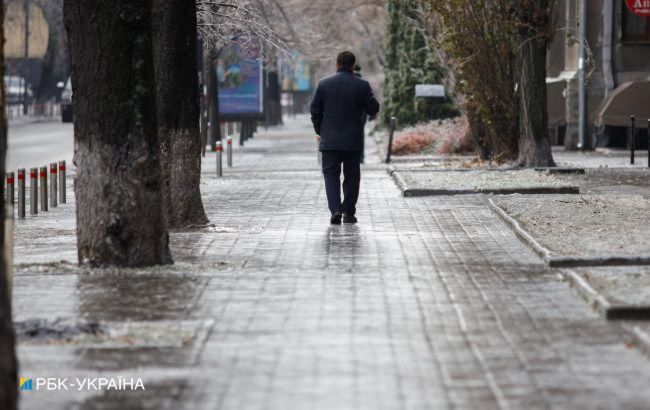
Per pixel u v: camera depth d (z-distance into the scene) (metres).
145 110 26.89
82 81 26.89
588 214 34.59
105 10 26.69
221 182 54.81
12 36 174.25
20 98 182.00
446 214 37.97
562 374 16.25
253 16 65.75
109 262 26.72
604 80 76.12
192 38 36.09
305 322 20.05
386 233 33.12
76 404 15.05
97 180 26.75
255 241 31.69
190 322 19.91
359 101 35.56
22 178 39.72
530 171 52.41
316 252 29.14
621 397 15.00
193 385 15.86
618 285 22.20
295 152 87.44
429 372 16.42
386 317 20.42
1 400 12.27
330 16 117.19
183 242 31.61
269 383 15.91
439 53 70.81
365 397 15.11
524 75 57.03
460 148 76.75
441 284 23.94
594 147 76.69
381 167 64.06
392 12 110.69
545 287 23.36
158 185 27.03
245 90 98.75
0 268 13.27
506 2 57.22
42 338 18.97
